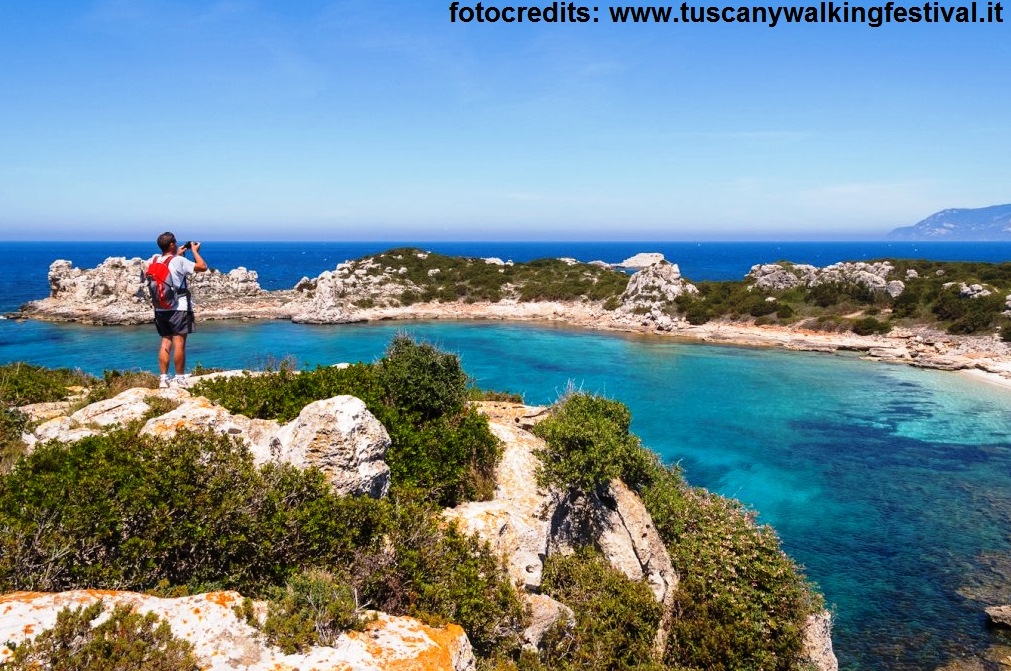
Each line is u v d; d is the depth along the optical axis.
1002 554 22.22
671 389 47.31
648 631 11.54
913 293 71.50
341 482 8.44
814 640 14.88
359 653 5.71
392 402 12.87
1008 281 69.94
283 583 6.68
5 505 6.62
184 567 6.48
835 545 22.91
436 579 7.75
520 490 12.27
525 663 8.30
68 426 10.19
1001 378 50.91
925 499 27.05
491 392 21.45
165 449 7.28
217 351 60.94
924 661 16.66
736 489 28.09
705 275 177.75
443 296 98.44
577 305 94.06
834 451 33.34
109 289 86.62
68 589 5.82
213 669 5.03
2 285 122.69
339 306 89.56
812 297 78.50
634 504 14.92
